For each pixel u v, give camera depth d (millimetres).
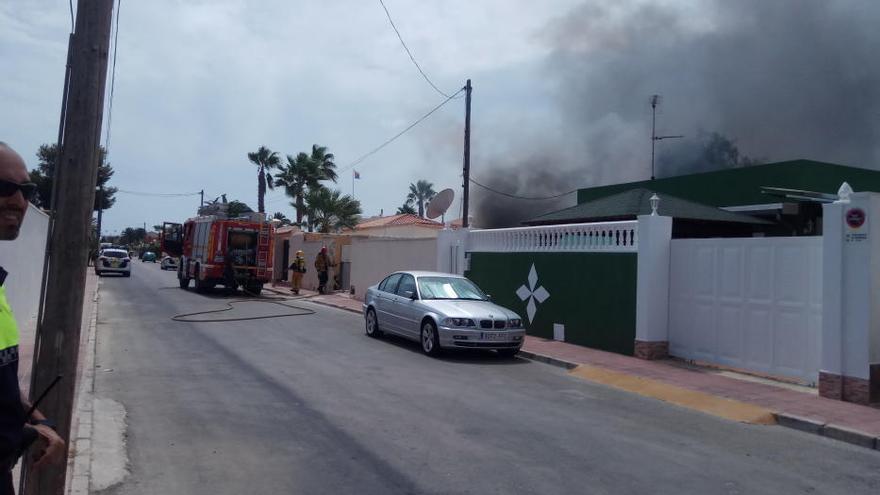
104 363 11203
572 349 13617
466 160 23844
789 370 10562
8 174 2686
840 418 8398
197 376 10305
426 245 20656
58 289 4336
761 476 6426
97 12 4434
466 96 23875
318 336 15172
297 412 8258
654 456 6934
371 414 8242
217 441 7004
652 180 23578
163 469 6129
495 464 6477
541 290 15320
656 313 12625
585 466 6508
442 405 8844
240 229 26000
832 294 9531
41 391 4312
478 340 12367
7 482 2596
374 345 14094
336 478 5988
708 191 21750
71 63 4414
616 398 9805
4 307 2602
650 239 12586
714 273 11852
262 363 11547
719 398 9500
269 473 6082
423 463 6445
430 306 13047
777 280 10773
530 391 10031
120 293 25969
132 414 7973
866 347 9156
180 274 29703
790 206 17234
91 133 4426
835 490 6094
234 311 20203
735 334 11445
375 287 15516
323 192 38531
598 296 13734
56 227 4359
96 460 6305
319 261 27953
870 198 9172
